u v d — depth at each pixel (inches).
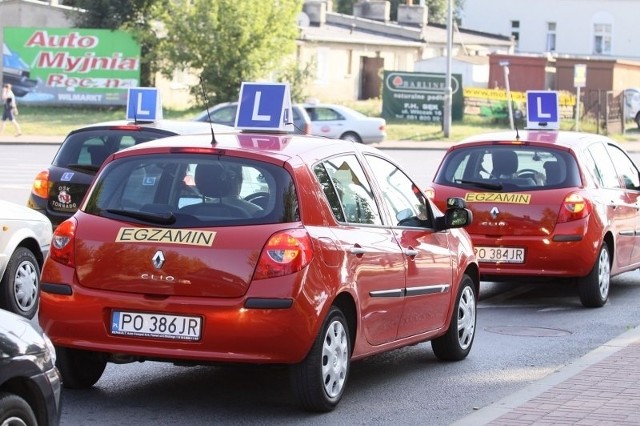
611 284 779.4
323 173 416.2
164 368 484.1
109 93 2783.0
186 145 410.0
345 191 425.7
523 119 3019.2
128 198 404.2
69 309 394.9
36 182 709.3
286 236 383.9
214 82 2706.7
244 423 392.8
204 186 398.9
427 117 2960.1
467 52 4030.5
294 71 2861.7
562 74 3371.1
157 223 394.0
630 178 748.6
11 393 287.9
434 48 3939.5
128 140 699.4
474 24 4800.7
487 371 494.6
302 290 381.1
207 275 382.0
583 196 652.7
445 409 422.0
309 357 390.3
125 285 390.0
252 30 2694.4
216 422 393.4
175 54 2706.7
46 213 701.9
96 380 439.5
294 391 395.5
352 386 461.1
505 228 653.3
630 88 3336.6
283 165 399.9
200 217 391.2
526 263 650.8
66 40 2770.7
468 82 3486.7
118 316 390.0
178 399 427.2
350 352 415.2
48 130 2333.9
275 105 515.8
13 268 582.6
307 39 3336.6
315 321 385.4
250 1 2684.5
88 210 407.5
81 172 700.0
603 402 409.4
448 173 676.1
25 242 599.2
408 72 2950.3
